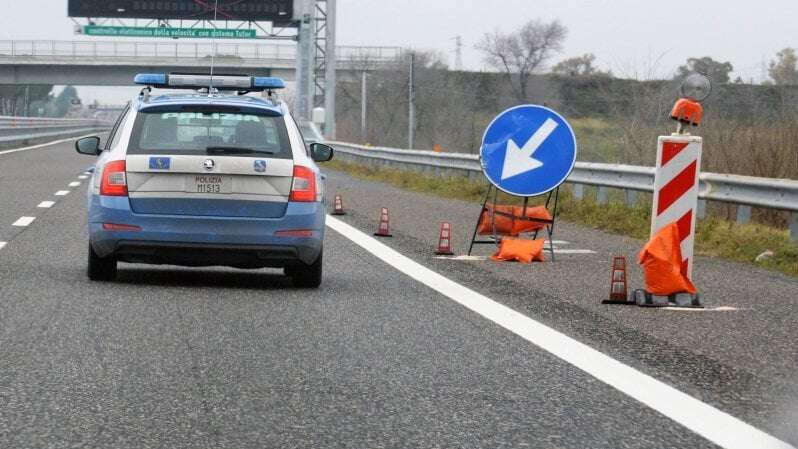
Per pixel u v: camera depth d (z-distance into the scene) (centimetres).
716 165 3716
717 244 2720
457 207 3878
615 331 1489
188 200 1788
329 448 908
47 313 1523
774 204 2714
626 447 926
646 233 3005
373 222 3144
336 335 1423
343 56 14525
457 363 1259
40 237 2497
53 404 1030
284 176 1808
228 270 2138
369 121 17138
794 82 4562
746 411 1055
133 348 1302
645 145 5241
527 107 2364
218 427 966
